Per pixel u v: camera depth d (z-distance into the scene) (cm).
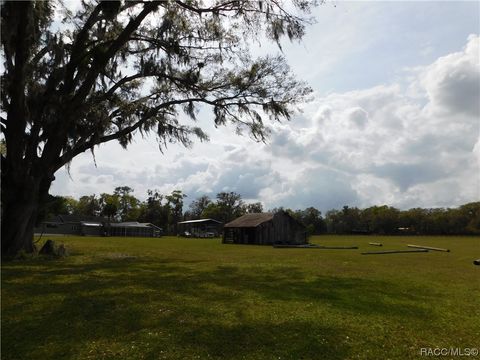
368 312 834
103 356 547
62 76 1789
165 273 1422
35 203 1825
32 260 1728
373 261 2198
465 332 703
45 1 1652
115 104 2103
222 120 2162
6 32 1400
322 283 1242
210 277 1334
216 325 701
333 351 586
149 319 735
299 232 5362
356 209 12975
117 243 4047
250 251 3080
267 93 2059
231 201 10931
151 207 11144
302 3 1720
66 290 1020
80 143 1877
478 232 10869
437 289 1182
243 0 1719
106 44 1897
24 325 693
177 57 1970
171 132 2320
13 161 1708
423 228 11662
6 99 1620
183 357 547
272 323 721
